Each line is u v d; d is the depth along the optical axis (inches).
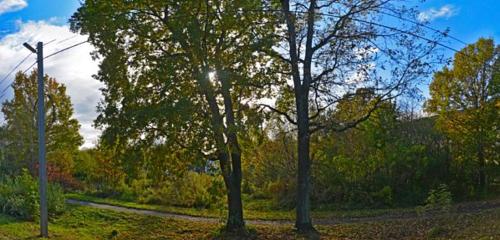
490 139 1239.5
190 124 729.6
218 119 747.4
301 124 814.5
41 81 791.1
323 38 780.6
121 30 770.8
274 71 774.5
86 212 1062.4
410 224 831.7
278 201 1362.0
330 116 854.5
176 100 729.6
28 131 1571.1
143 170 840.9
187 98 726.5
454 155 1295.5
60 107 1574.8
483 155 1279.5
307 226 818.8
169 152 785.6
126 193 1523.1
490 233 636.1
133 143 784.9
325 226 898.7
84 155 1825.8
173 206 1320.1
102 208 1165.1
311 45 792.9
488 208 976.3
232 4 738.8
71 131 1590.8
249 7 735.7
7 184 1022.4
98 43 772.6
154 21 791.7
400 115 1247.5
